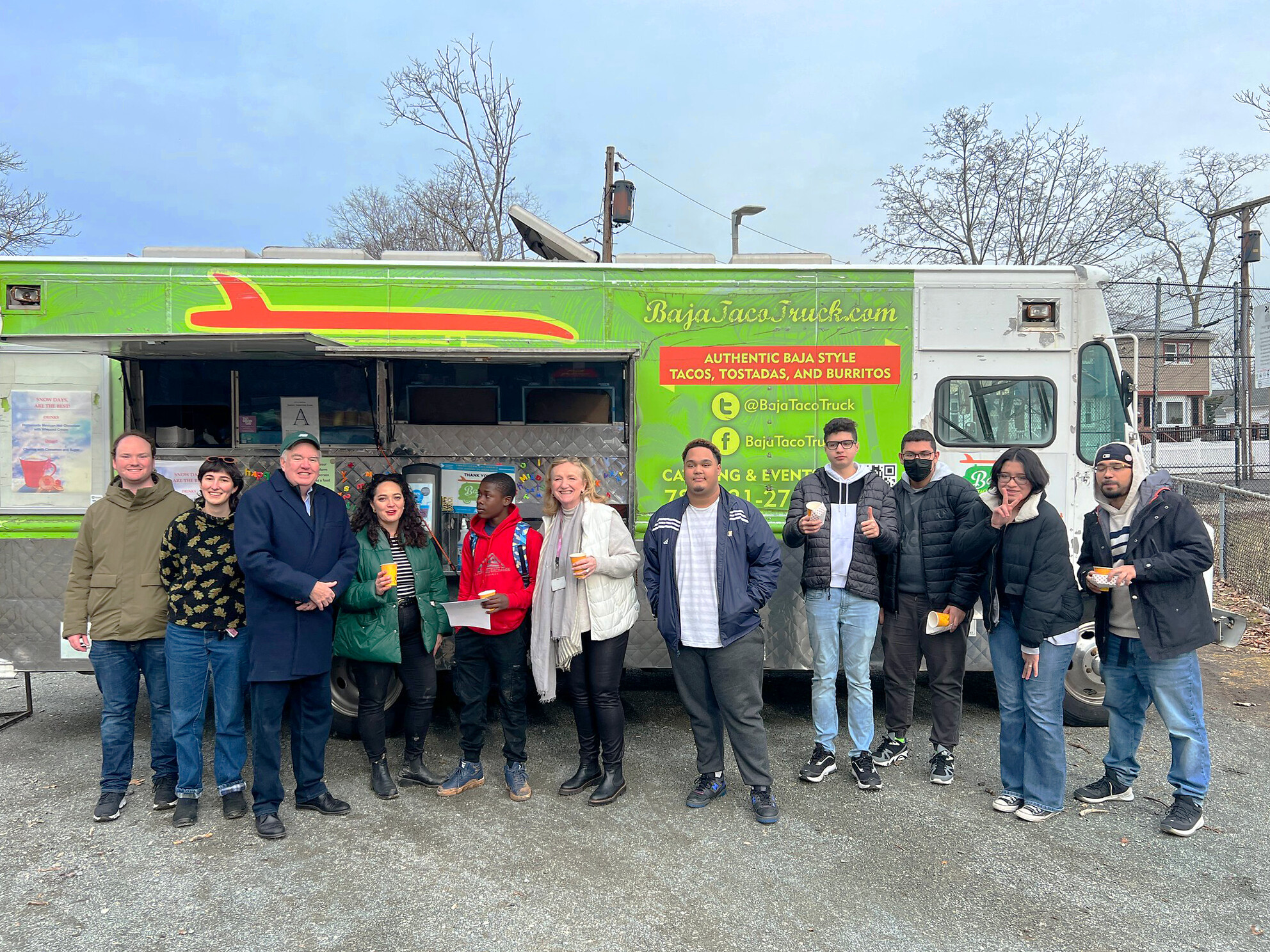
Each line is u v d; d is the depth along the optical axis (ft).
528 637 13.21
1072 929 9.39
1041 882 10.44
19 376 15.84
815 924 9.45
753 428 16.20
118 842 11.41
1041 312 16.25
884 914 9.67
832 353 16.20
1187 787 11.82
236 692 11.98
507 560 12.64
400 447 16.92
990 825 12.08
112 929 9.35
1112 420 16.30
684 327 16.15
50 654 15.69
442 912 9.70
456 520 16.69
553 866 10.77
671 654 12.62
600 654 12.57
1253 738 16.08
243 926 9.41
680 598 12.31
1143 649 11.97
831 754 13.69
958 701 13.46
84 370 16.03
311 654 11.68
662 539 12.48
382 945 9.04
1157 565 11.44
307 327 16.07
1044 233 68.85
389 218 75.46
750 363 16.16
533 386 16.97
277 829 11.52
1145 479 12.14
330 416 16.80
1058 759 12.11
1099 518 12.55
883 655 16.22
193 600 11.54
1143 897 10.10
